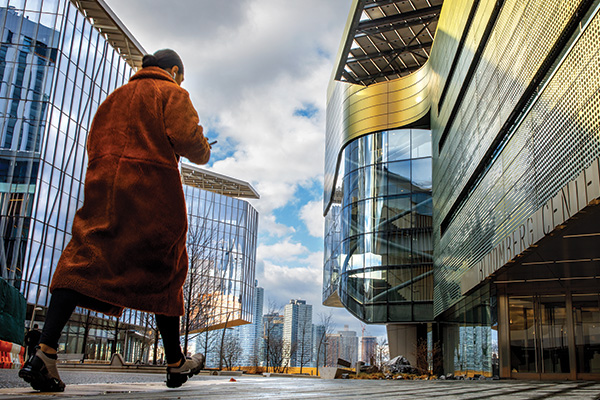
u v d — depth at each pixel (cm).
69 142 3647
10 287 1065
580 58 920
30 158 3309
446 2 2538
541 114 1126
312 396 221
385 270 3178
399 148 3331
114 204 273
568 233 1025
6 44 3447
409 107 3350
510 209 1358
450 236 2358
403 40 3344
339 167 4128
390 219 3244
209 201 6756
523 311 1677
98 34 4028
